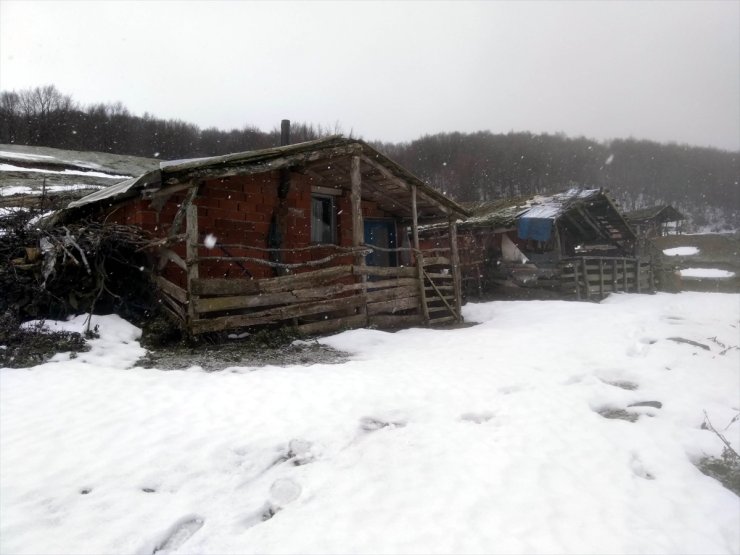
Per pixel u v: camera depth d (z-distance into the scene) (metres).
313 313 8.40
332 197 11.41
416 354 7.11
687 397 5.23
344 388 5.07
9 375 5.21
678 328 9.71
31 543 2.57
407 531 2.75
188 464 3.44
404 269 9.97
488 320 11.48
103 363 5.91
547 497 3.13
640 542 2.69
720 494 3.29
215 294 7.62
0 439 3.74
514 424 4.33
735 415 4.72
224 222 9.10
